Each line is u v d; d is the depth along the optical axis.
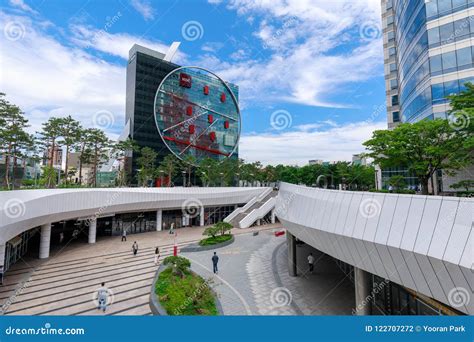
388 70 39.56
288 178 64.19
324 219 9.65
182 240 29.48
